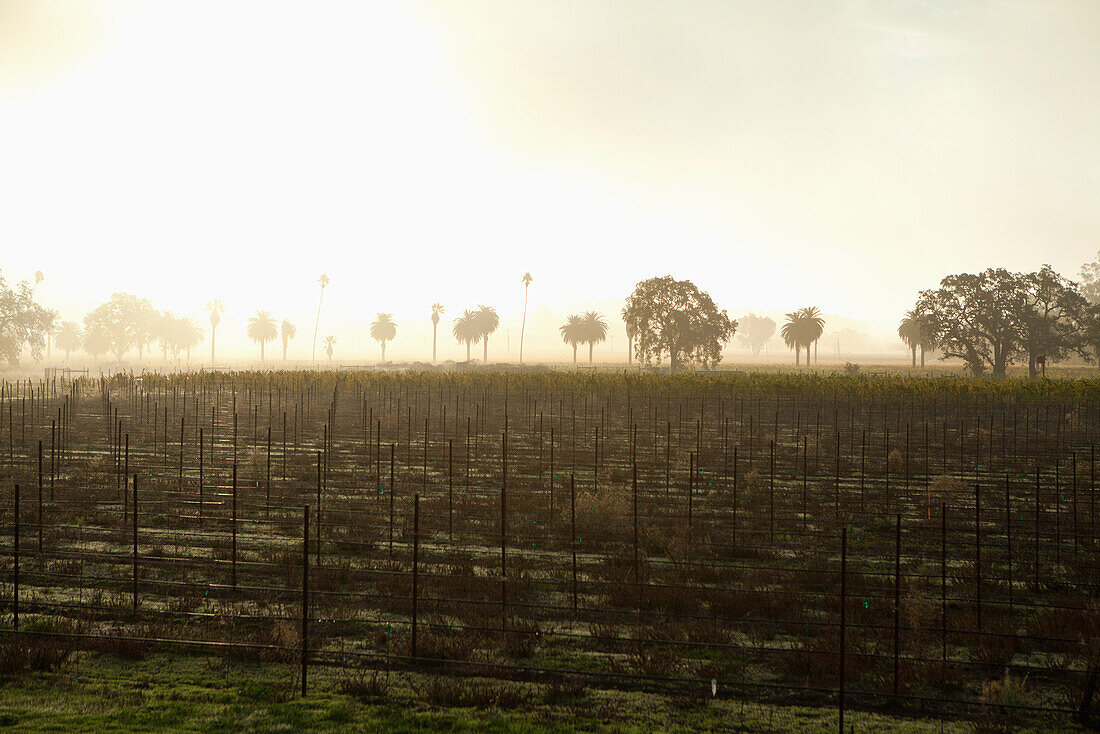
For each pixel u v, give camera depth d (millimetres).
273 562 13852
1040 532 16984
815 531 16891
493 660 9852
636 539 13305
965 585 13148
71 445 28875
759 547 15273
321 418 41375
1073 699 8781
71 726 7473
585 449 29656
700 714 8414
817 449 28547
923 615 11266
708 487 21859
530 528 16516
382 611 11586
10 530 15883
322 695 8656
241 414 42844
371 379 60219
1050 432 39031
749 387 56625
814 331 146500
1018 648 10539
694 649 10383
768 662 9875
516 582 12656
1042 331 82938
